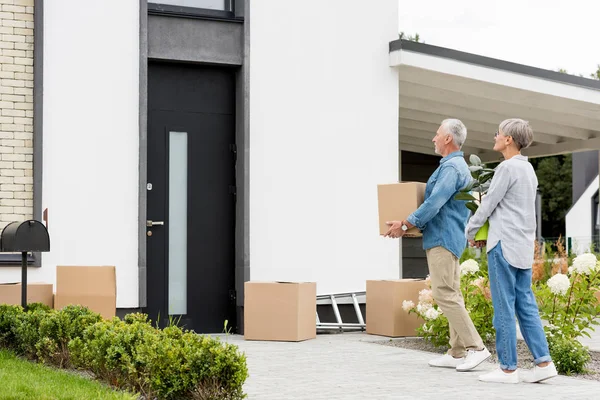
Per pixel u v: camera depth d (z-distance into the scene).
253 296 8.16
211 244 9.09
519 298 5.71
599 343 8.24
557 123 12.77
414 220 6.20
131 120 8.64
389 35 9.88
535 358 5.61
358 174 9.61
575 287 6.98
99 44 8.58
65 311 6.04
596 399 4.92
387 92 9.81
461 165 6.26
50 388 4.63
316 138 9.43
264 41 9.23
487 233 5.79
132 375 4.78
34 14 8.39
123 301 8.52
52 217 8.34
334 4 9.59
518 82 10.52
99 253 8.48
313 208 9.37
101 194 8.52
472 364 6.09
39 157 8.30
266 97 9.22
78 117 8.48
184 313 8.94
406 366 6.34
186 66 9.08
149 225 8.80
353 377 5.77
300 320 8.06
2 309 6.65
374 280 8.72
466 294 7.41
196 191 9.05
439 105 12.43
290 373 5.94
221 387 4.51
